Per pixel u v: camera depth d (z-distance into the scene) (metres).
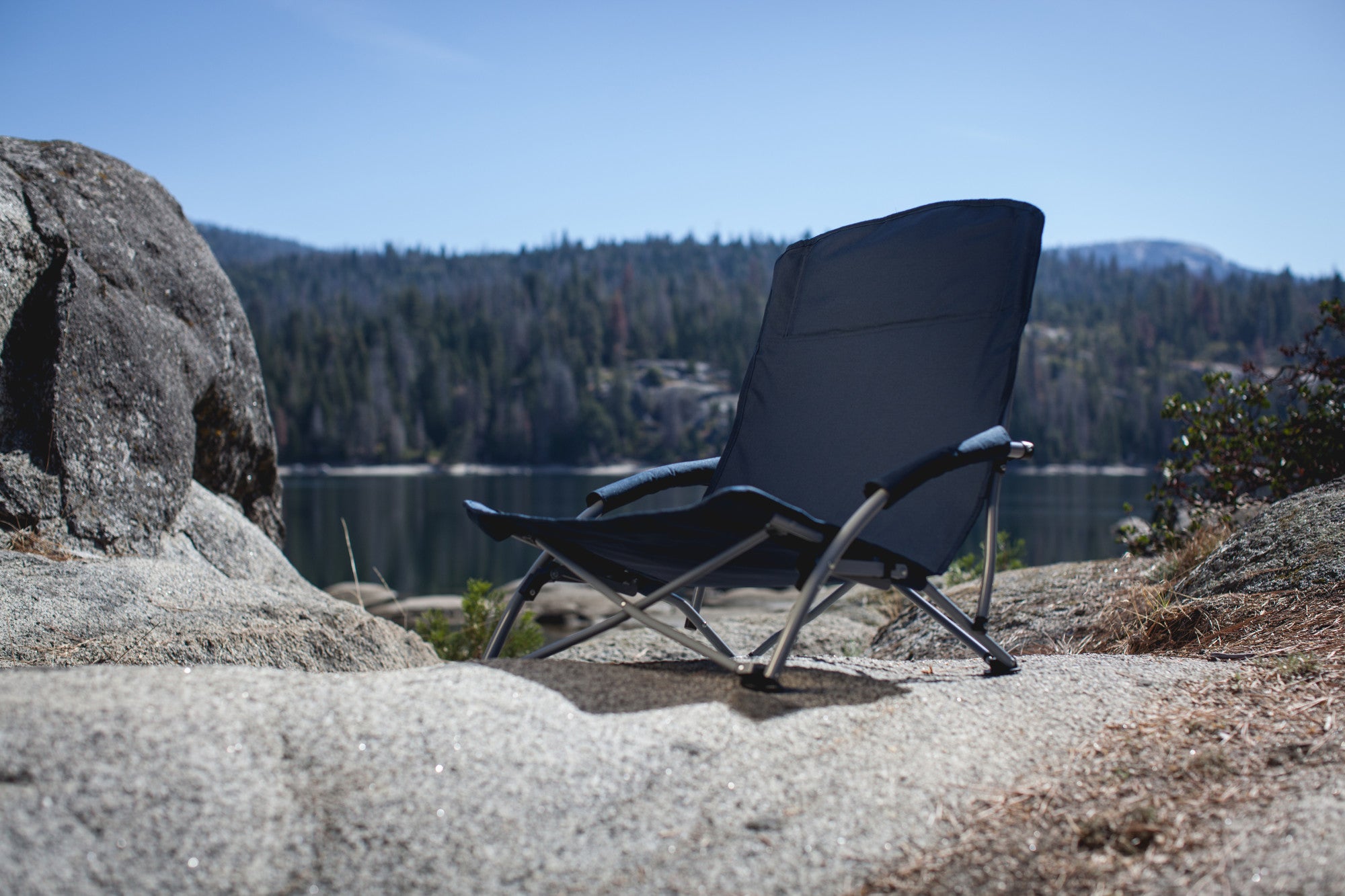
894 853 1.35
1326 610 2.56
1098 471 103.69
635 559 2.15
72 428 3.72
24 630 2.79
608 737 1.52
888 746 1.61
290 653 3.02
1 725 1.27
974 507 2.26
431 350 107.06
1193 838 1.36
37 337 3.76
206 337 4.75
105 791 1.22
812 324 2.87
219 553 4.32
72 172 4.23
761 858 1.31
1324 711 1.74
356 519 38.31
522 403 105.69
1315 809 1.37
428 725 1.48
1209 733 1.69
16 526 3.50
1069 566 4.38
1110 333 143.88
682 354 129.62
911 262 2.73
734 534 1.88
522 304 139.12
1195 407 5.27
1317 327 4.90
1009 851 1.36
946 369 2.52
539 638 4.50
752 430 2.82
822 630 4.76
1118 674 2.02
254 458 5.29
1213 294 153.50
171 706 1.39
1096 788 1.52
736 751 1.53
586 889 1.23
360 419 97.88
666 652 4.46
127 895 1.12
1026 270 2.51
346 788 1.34
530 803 1.35
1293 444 4.89
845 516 2.44
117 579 3.23
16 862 1.11
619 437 105.12
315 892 1.19
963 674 2.11
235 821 1.24
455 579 19.64
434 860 1.25
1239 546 3.26
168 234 4.64
